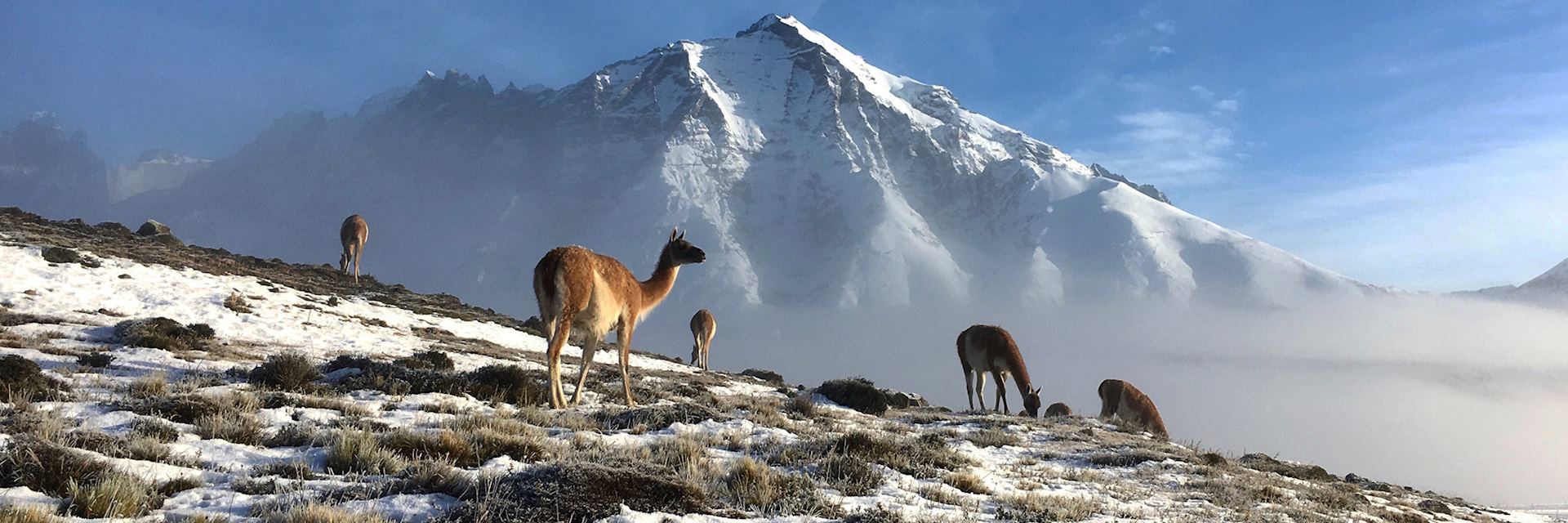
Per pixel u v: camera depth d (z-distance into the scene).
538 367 22.98
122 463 6.92
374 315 31.89
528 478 6.79
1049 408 29.17
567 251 13.77
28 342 15.86
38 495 5.88
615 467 7.07
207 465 7.48
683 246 15.92
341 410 11.63
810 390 25.61
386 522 5.91
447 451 8.48
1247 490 12.62
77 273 26.61
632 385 19.55
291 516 5.66
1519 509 27.53
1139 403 25.48
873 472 9.65
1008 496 9.48
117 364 14.83
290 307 28.44
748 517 7.12
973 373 26.16
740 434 12.18
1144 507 10.10
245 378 14.57
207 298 26.39
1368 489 17.58
